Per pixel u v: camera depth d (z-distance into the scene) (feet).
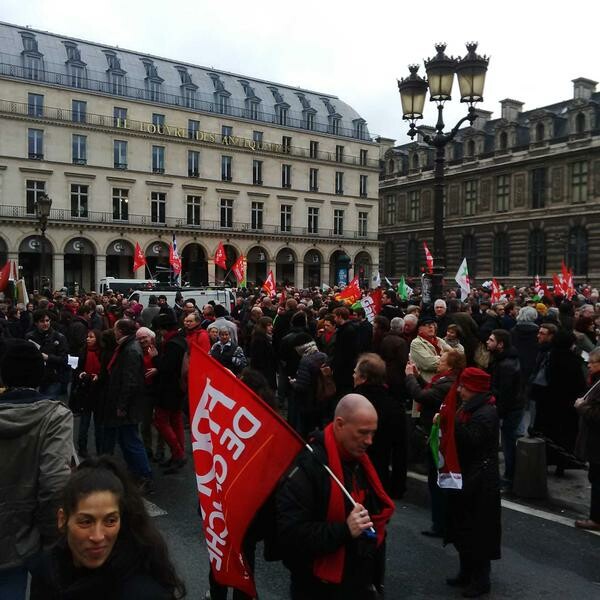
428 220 222.07
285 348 36.50
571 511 25.41
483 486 18.15
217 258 121.70
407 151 239.71
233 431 12.01
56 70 179.93
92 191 181.68
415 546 21.71
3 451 11.47
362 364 20.36
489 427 18.07
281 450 11.82
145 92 195.00
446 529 18.97
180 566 19.75
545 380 30.09
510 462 28.32
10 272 68.90
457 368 21.54
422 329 28.25
